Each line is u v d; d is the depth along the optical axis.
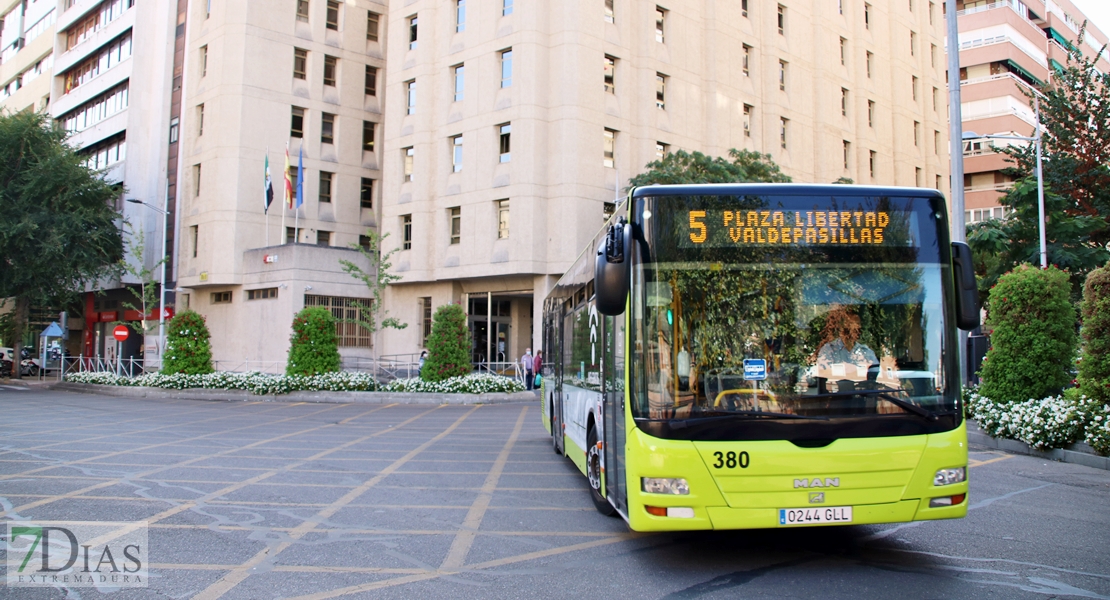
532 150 29.95
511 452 12.44
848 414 5.33
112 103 44.34
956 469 5.37
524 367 26.69
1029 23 51.16
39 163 33.72
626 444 5.58
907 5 46.31
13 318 41.88
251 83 36.22
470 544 6.52
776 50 37.06
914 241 5.75
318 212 37.88
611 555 6.14
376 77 40.31
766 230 5.68
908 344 5.56
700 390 5.38
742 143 35.09
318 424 17.02
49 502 8.23
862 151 41.16
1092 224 25.95
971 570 5.64
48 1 52.56
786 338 5.50
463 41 32.44
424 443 13.63
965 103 49.03
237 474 10.15
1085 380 11.46
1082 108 28.89
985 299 26.52
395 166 34.50
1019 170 29.84
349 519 7.50
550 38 30.67
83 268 34.69
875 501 5.23
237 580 5.49
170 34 41.22
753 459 5.21
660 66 32.41
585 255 8.47
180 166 39.19
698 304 5.54
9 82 59.06
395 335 34.28
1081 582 5.34
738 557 6.04
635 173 31.48
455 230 32.38
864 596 5.04
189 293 38.62
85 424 16.73
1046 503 8.15
